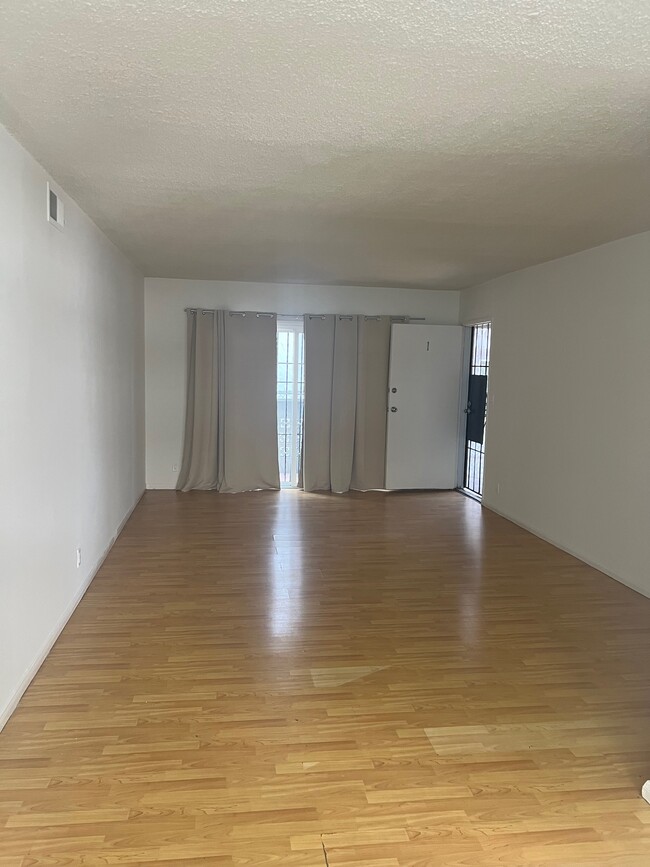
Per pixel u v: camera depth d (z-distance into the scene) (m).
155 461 7.07
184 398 7.02
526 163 2.72
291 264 5.69
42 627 2.99
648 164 2.71
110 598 3.85
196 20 1.60
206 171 2.93
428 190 3.17
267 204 3.52
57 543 3.24
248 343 6.96
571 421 4.93
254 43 1.72
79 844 1.90
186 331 6.91
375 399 7.26
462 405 7.38
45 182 2.96
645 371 4.07
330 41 1.70
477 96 2.05
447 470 7.39
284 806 2.09
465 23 1.59
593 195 3.21
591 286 4.67
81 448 3.79
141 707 2.65
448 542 5.23
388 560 4.73
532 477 5.55
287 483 7.45
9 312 2.48
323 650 3.23
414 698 2.78
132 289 5.90
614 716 2.67
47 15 1.59
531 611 3.79
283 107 2.17
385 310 7.30
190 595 3.93
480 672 3.03
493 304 6.43
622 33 1.63
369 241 4.53
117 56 1.82
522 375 5.75
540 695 2.83
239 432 7.04
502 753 2.41
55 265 3.15
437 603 3.89
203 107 2.18
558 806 2.12
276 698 2.76
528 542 5.25
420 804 2.12
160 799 2.10
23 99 2.14
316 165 2.80
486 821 2.05
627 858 1.91
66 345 3.39
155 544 5.01
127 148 2.63
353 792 2.17
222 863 1.85
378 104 2.13
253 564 4.57
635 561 4.15
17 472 2.59
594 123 2.26
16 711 2.59
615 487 4.37
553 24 1.59
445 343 7.22
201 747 2.39
